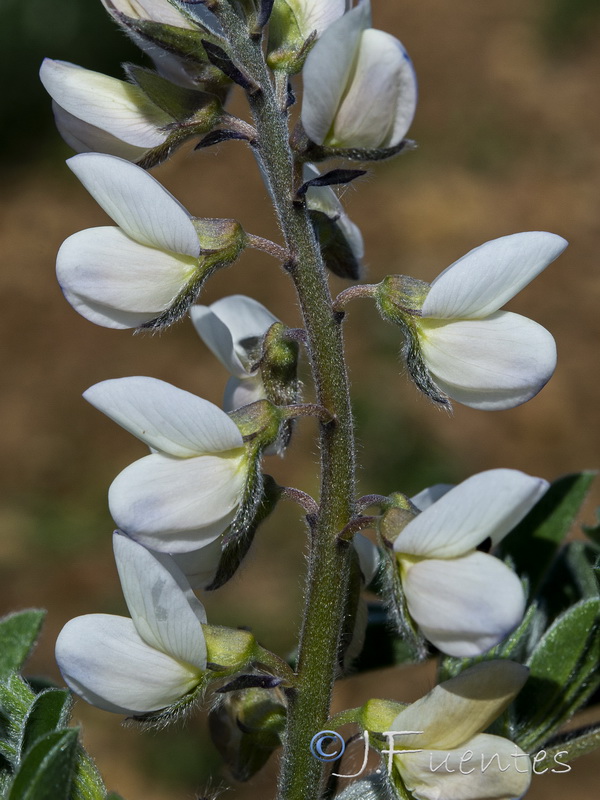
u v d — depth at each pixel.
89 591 0.53
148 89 0.15
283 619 0.48
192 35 0.15
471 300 0.15
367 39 0.14
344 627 0.15
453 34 1.05
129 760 0.44
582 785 0.43
